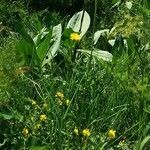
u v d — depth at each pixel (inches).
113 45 72.6
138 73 65.1
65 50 73.0
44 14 91.2
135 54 66.2
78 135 53.7
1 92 58.9
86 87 60.6
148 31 69.1
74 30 77.5
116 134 56.4
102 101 59.4
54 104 54.9
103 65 62.6
